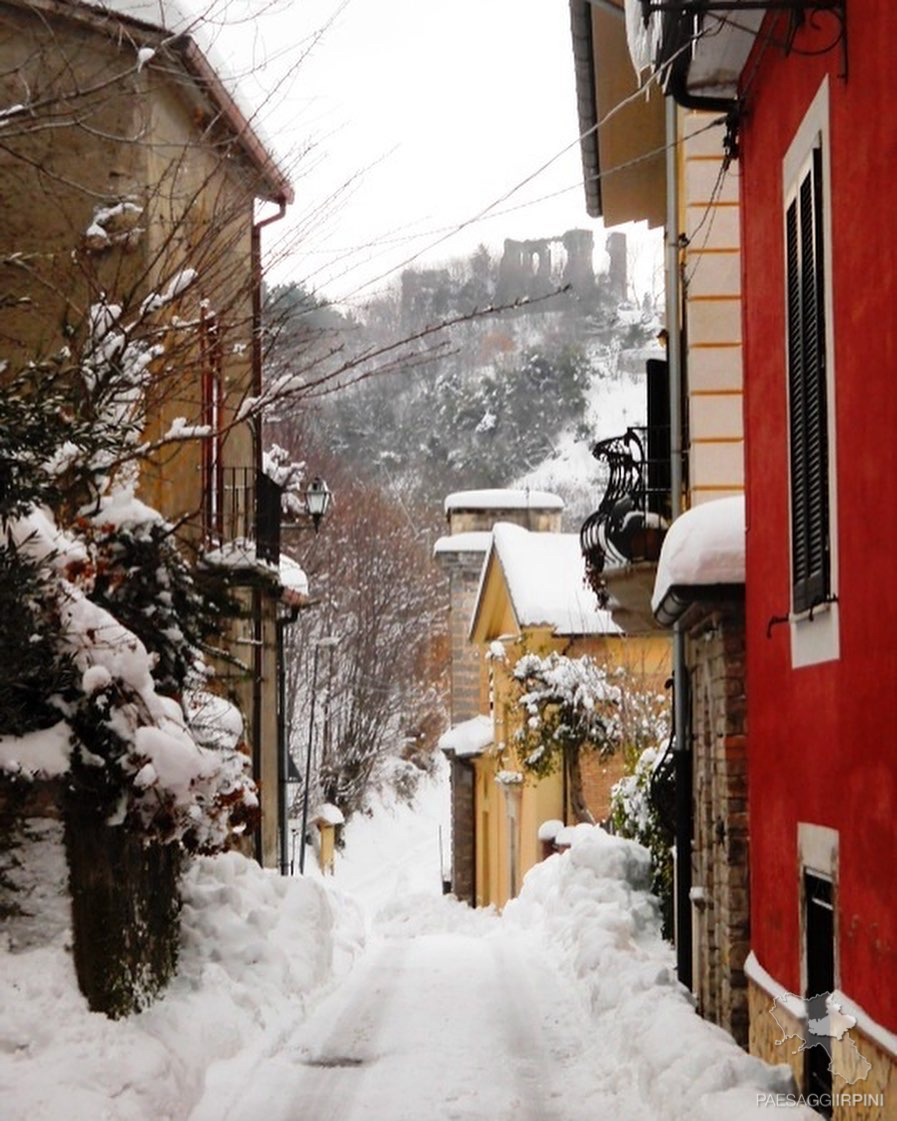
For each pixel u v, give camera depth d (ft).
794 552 28.07
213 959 41.73
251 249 49.83
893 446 21.33
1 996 26.68
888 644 21.62
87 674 29.43
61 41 44.73
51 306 45.75
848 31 23.94
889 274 21.47
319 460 153.99
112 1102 25.14
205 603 38.86
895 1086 20.76
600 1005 41.29
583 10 44.45
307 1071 33.76
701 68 32.42
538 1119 29.30
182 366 37.45
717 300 42.37
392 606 159.94
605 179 57.93
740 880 35.55
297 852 132.46
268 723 71.26
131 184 45.44
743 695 35.70
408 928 92.02
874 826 22.30
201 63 43.57
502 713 101.65
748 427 33.12
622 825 66.59
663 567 36.68
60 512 35.60
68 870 29.04
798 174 27.66
